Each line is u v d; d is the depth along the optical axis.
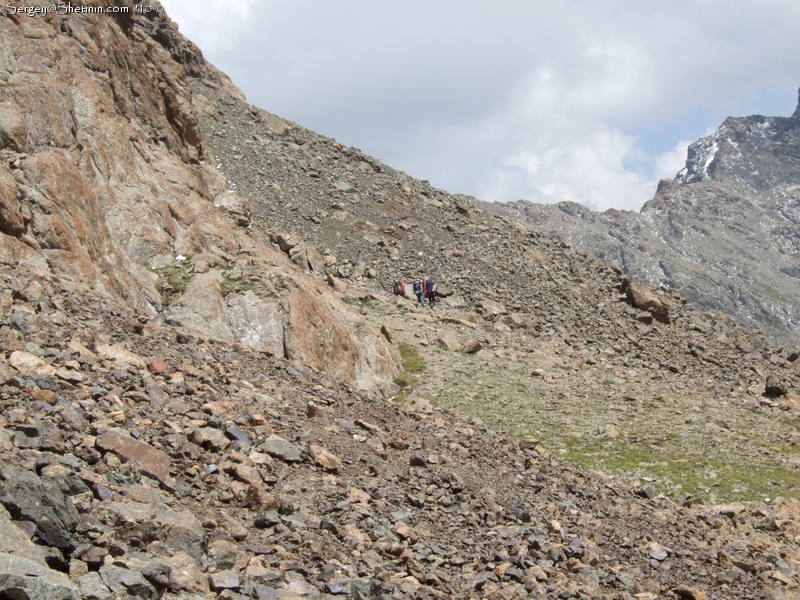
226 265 31.28
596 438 30.44
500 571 11.87
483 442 21.81
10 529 7.32
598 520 17.14
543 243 74.31
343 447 16.36
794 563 17.97
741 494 25.08
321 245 58.00
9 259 19.41
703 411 37.50
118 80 39.91
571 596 11.61
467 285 57.22
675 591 13.45
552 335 50.62
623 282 64.50
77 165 27.91
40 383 12.43
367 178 76.25
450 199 79.25
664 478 26.30
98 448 10.75
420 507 14.20
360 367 32.47
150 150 39.00
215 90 84.69
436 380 36.25
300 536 10.72
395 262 59.06
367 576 10.14
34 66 28.78
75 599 6.64
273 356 23.19
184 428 13.34
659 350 53.38
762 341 63.78
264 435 14.80
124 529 8.46
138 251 29.39
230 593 8.18
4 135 23.98
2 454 9.24
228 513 10.88
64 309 17.91
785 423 38.59
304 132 84.31
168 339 19.55
